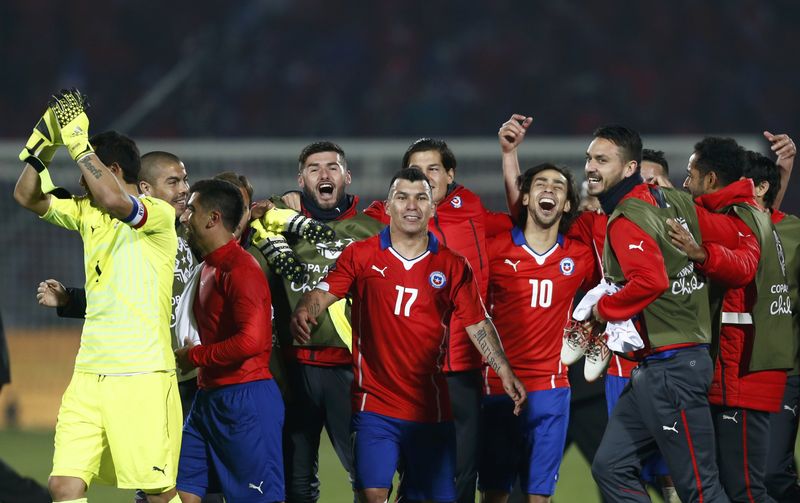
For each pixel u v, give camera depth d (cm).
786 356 1848
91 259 1612
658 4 8281
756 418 1845
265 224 1898
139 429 1585
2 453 3322
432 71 8144
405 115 7938
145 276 1617
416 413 1703
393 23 8388
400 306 1688
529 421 1936
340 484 2759
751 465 1850
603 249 1892
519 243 1953
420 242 1706
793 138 7900
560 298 1944
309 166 1964
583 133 7844
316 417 1945
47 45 8200
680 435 1714
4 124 7900
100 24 8306
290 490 1941
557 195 1909
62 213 1606
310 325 1736
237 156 4891
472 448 1930
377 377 1711
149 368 1602
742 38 8200
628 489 1781
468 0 8394
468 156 5000
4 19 8219
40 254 5684
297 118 7994
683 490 1730
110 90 8088
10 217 5641
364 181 5003
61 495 1554
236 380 1720
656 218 1725
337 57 8244
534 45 8212
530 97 7994
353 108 8031
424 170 1966
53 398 4531
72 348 5600
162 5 8394
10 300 5759
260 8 8475
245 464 1723
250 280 1689
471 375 1927
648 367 1738
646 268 1677
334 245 1942
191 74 8150
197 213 1714
